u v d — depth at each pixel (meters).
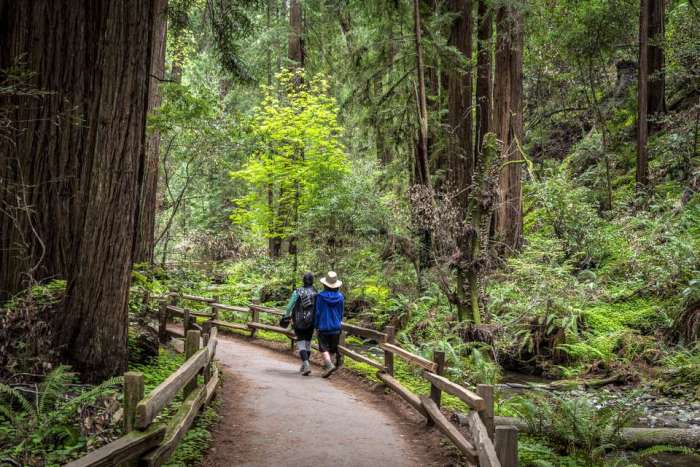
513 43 18.14
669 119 21.20
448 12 17.62
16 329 6.91
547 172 23.84
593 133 26.16
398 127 18.80
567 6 22.03
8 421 5.66
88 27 9.19
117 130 7.43
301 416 7.48
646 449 7.34
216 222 28.78
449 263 12.52
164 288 17.89
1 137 8.59
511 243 17.73
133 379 4.12
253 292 19.50
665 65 22.98
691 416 9.06
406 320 14.95
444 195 13.41
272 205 19.03
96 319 7.33
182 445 5.74
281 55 27.94
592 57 23.33
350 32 23.38
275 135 16.89
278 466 5.54
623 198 20.45
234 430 6.68
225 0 14.62
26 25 8.88
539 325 12.94
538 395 9.24
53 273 8.83
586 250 17.30
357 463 5.77
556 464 6.61
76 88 9.12
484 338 12.28
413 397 7.75
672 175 20.42
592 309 13.95
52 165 8.95
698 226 16.09
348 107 19.09
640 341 12.07
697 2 21.02
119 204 7.46
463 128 18.33
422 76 16.34
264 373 10.60
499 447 4.12
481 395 5.31
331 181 16.97
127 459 3.76
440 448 6.33
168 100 13.61
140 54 7.57
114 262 7.45
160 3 14.49
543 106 28.92
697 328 11.76
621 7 21.59
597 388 10.96
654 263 14.80
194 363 6.02
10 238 8.63
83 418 5.67
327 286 10.70
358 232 16.66
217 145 16.91
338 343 10.81
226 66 14.84
